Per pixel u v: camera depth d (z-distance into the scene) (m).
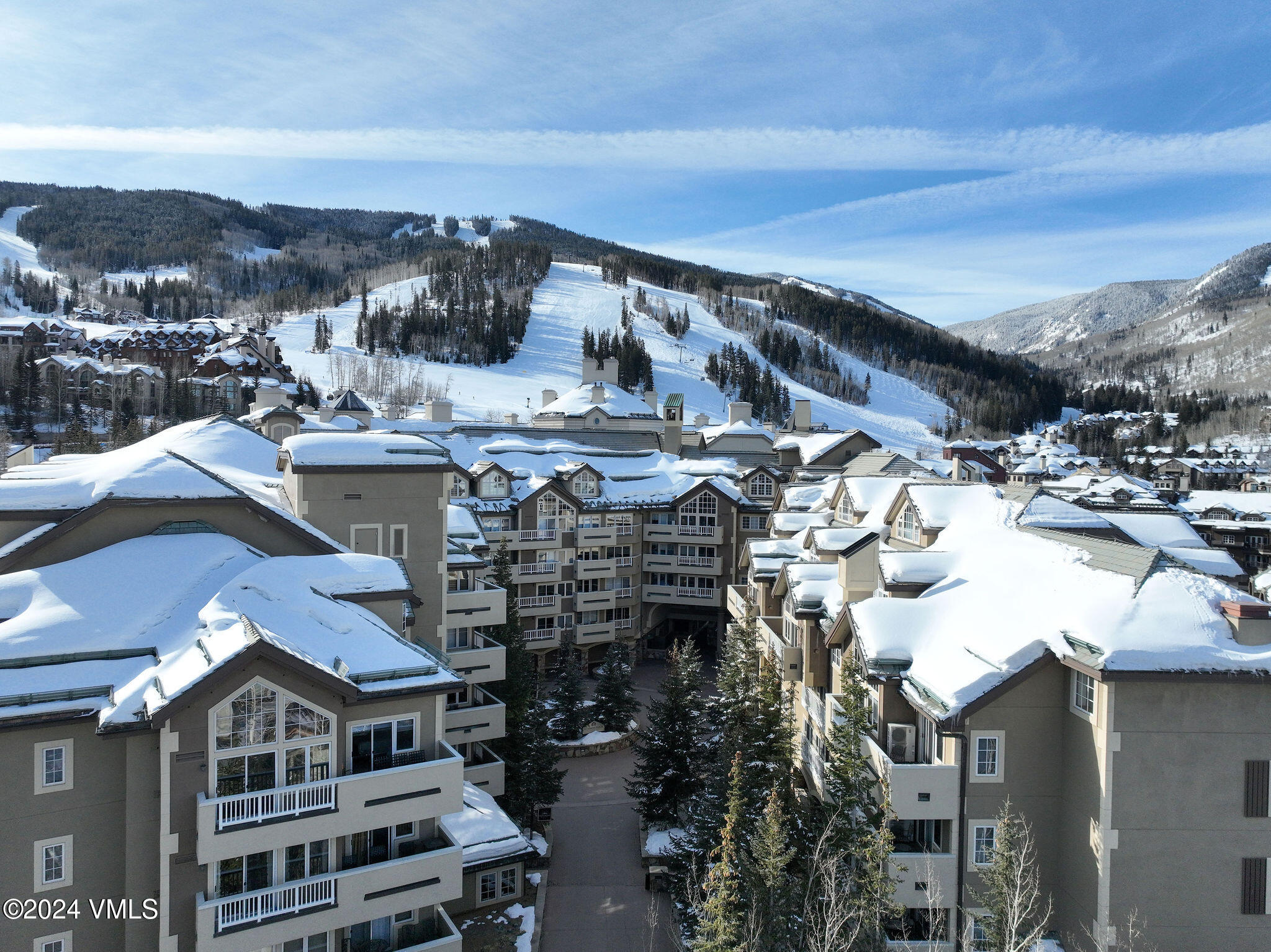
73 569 22.86
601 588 61.47
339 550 27.72
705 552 63.31
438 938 22.30
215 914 18.72
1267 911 21.00
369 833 21.50
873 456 55.38
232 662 18.66
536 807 38.94
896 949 21.72
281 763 19.86
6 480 25.50
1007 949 18.52
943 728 21.89
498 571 42.75
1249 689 21.00
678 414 81.81
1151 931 20.86
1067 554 26.19
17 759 18.77
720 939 19.98
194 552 24.36
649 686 58.91
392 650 22.17
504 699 39.03
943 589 27.69
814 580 34.12
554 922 30.58
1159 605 22.09
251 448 37.88
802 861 25.11
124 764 19.88
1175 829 20.91
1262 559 85.56
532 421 88.25
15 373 106.00
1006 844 20.02
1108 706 20.77
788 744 30.20
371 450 31.03
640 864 35.16
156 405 122.94
